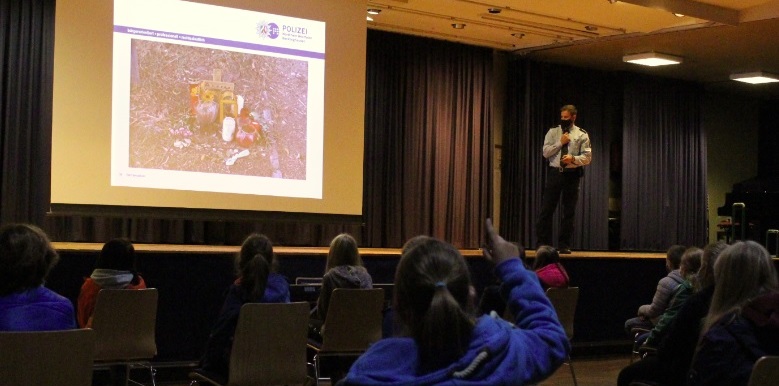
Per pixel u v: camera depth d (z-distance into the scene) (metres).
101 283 4.16
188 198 6.59
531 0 7.27
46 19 7.12
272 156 6.95
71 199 6.15
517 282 1.58
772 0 7.42
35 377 2.47
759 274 2.55
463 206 9.38
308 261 6.13
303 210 7.07
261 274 3.61
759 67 10.05
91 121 6.22
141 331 4.18
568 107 7.68
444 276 1.44
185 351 5.59
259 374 3.52
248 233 8.12
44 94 7.11
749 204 10.59
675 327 3.18
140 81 6.41
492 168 9.55
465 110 9.41
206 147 6.66
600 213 10.34
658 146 10.75
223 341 3.52
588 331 7.40
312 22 7.13
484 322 1.46
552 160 7.76
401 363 1.41
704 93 11.30
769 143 12.44
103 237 7.34
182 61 6.58
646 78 10.67
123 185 6.34
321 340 4.74
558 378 6.29
